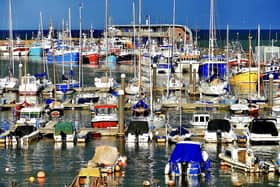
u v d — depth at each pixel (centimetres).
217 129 6475
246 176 5075
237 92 11388
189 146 5134
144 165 5491
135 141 6481
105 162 5222
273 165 5178
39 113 7762
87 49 19288
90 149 6216
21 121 7231
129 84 11550
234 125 7288
